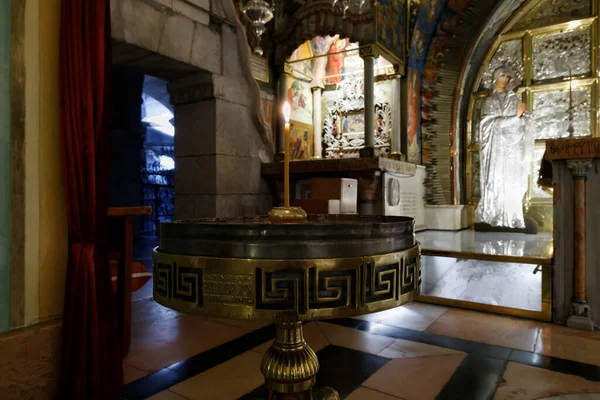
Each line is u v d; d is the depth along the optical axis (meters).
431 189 7.95
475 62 7.84
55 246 2.45
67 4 2.39
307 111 8.53
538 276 5.07
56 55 2.47
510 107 7.61
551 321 3.74
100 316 2.36
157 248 1.10
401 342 3.27
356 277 0.90
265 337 3.45
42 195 2.40
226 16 5.88
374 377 2.62
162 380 2.62
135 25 4.55
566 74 7.23
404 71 7.38
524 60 7.53
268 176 6.67
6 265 2.23
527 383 2.51
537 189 7.43
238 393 2.43
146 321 3.90
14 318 2.25
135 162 10.52
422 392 2.41
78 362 2.27
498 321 3.80
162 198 12.22
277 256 0.87
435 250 4.73
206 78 5.65
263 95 7.02
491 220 7.60
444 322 3.79
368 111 6.27
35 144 2.36
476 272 5.38
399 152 7.23
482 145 7.84
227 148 5.92
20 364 2.22
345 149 8.34
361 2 5.99
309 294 0.86
